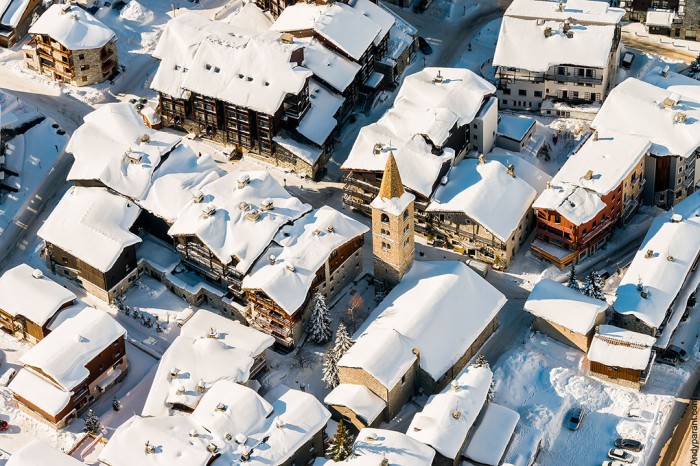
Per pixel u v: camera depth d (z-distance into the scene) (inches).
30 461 5871.1
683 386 6476.4
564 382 6496.1
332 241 6825.8
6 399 6510.8
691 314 6884.8
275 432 5964.6
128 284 7091.5
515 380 6520.7
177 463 5797.2
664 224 7081.7
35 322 6638.8
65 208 7126.0
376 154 7288.4
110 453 5871.1
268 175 7180.1
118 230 7003.0
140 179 7214.6
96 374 6496.1
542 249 7170.3
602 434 6264.8
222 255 6776.6
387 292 6939.0
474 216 7003.0
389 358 6215.6
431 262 6934.1
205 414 6053.2
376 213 6658.5
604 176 7160.4
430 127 7342.5
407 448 5851.4
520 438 6186.0
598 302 6663.4
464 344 6481.3
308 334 6747.1
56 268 7175.2
